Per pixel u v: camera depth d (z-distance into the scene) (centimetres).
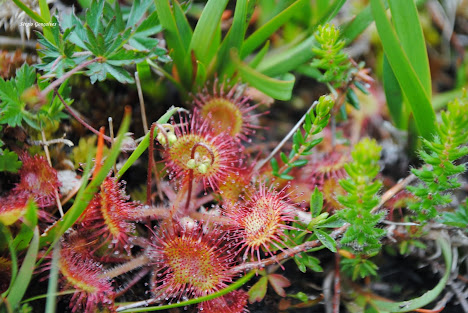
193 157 11
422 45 11
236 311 11
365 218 10
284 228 11
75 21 11
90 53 11
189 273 11
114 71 11
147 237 11
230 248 11
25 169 11
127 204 11
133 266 11
